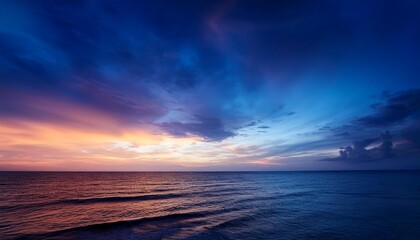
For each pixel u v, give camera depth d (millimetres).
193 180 78812
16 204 25016
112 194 35219
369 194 36562
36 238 13344
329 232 15242
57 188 43906
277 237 14117
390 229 15969
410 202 27844
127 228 15602
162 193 36875
